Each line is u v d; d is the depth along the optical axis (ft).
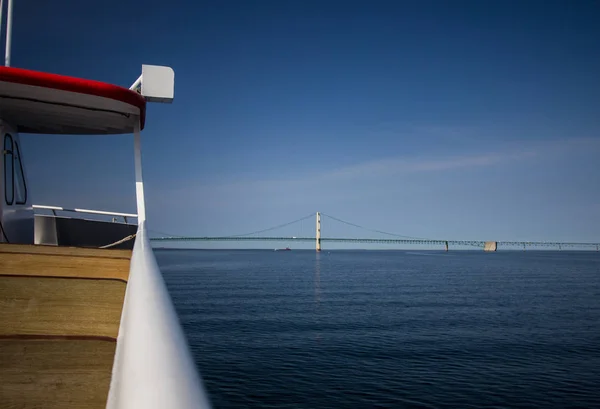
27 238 18.99
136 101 16.63
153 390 1.33
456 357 86.43
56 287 8.31
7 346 5.78
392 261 539.29
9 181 17.83
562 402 62.95
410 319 126.41
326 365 79.41
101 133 21.35
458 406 60.64
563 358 87.20
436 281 253.03
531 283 246.47
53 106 16.80
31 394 4.56
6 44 17.34
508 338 103.96
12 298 7.59
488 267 409.69
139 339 2.01
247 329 108.99
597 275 316.40
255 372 74.64
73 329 6.45
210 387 66.59
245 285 215.10
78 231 19.74
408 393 65.46
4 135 17.89
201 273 297.94
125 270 9.87
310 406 59.52
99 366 5.30
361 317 128.47
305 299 165.78
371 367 78.79
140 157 18.69
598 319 130.21
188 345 1.75
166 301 2.56
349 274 301.84
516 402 62.69
